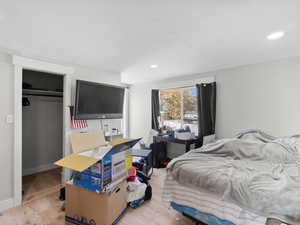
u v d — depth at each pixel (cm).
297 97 250
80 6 131
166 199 197
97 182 164
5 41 196
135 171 237
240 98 305
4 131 226
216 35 182
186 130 374
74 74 299
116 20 152
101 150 190
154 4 129
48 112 374
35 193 260
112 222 174
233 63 287
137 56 251
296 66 250
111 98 329
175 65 300
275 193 129
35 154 355
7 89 228
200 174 169
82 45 210
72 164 154
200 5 130
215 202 158
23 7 132
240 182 146
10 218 199
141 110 479
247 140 247
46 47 215
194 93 384
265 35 181
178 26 163
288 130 257
